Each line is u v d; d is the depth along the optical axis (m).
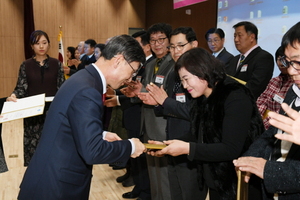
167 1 8.57
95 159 1.22
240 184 1.28
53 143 1.32
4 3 7.66
